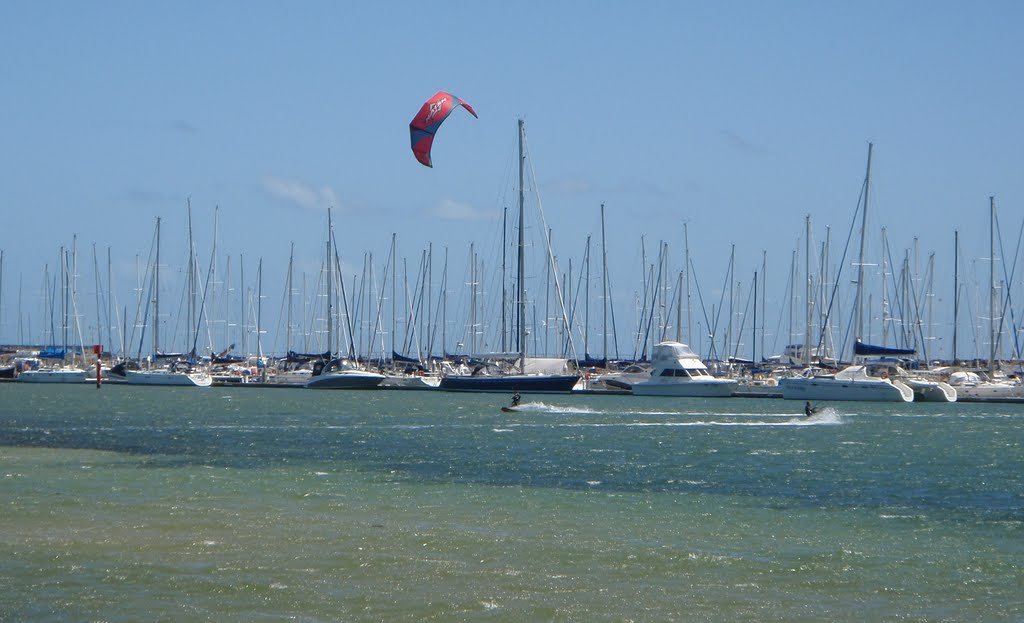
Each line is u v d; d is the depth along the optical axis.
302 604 46.31
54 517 64.69
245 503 71.06
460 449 108.56
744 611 46.41
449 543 58.16
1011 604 48.09
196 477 84.12
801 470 92.12
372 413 162.50
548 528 63.09
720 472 90.44
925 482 85.06
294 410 169.25
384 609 45.78
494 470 91.00
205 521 63.94
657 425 139.62
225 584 49.06
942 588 50.62
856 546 59.28
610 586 49.75
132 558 53.81
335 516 66.44
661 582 50.69
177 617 44.34
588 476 87.38
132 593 47.56
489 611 45.72
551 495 76.50
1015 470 92.81
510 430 132.00
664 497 76.19
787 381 194.12
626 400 195.00
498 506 71.25
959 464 97.12
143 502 70.75
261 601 46.66
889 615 46.31
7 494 73.75
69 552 55.03
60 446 109.69
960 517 69.19
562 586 49.66
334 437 122.06
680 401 192.50
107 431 129.38
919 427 138.62
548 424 141.38
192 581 49.50
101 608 45.41
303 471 89.19
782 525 65.50
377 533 60.69
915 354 191.75
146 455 101.12
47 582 49.12
